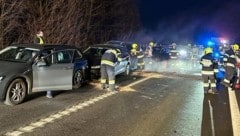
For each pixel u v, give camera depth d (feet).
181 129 24.29
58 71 32.78
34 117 25.58
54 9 65.00
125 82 45.27
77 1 72.59
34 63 31.04
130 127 24.27
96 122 25.13
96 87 39.73
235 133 23.99
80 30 81.20
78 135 21.99
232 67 44.39
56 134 21.97
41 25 63.16
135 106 30.99
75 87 37.73
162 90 40.32
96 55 45.65
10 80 28.53
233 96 38.06
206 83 39.45
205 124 25.85
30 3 61.77
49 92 32.83
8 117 25.22
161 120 26.45
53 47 33.88
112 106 30.58
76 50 37.76
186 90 41.09
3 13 55.16
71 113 27.37
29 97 32.42
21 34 61.05
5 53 33.58
